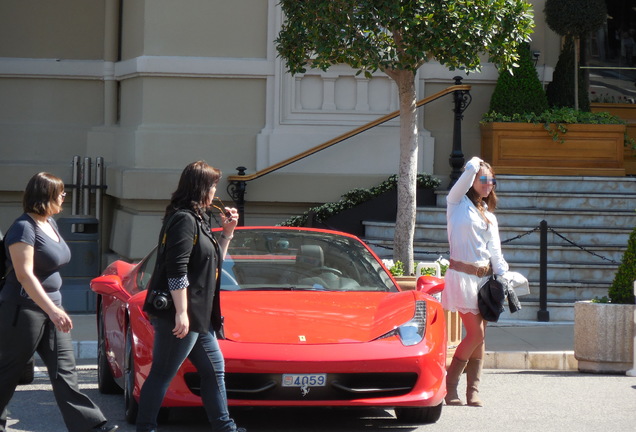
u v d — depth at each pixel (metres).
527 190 17.28
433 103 18.55
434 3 12.28
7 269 7.67
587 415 9.58
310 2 12.67
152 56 18.03
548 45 19.11
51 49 20.30
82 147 20.22
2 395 7.65
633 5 20.25
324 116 18.33
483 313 9.66
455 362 9.97
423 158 18.31
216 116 18.19
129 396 8.72
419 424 9.12
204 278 7.46
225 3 18.16
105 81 20.09
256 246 10.16
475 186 9.84
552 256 16.17
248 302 8.98
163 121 18.09
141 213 17.92
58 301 7.87
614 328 11.95
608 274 15.77
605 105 20.16
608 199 17.05
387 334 8.51
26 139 20.19
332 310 8.88
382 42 13.10
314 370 8.09
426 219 16.97
